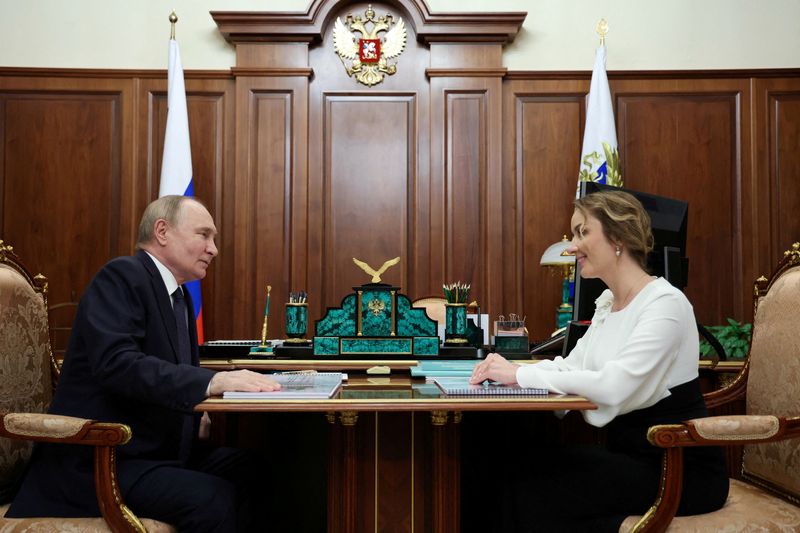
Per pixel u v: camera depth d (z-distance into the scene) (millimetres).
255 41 5328
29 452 2246
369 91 5414
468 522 2891
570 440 2906
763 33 5410
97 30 5359
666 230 2693
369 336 2727
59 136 5324
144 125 5332
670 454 1844
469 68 5352
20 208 5297
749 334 3553
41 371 2324
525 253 5371
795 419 1844
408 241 5391
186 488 1910
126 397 2041
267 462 2959
